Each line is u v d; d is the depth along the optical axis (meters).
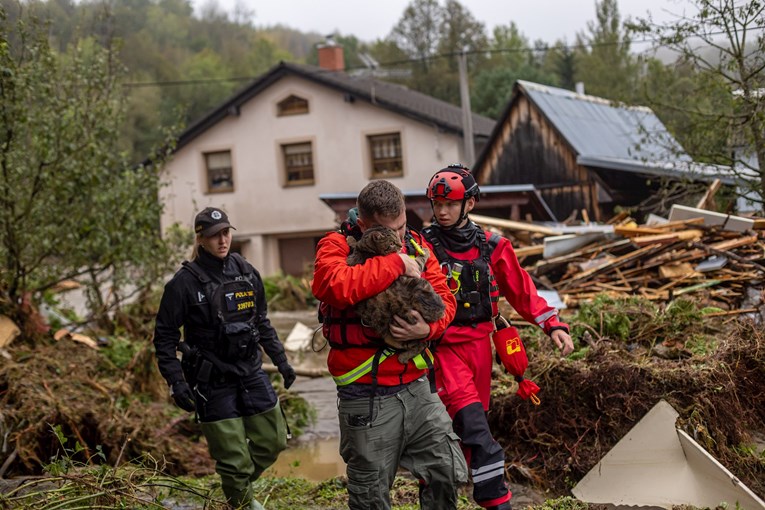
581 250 10.03
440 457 3.72
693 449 4.75
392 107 26.98
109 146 10.67
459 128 26.52
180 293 4.62
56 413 6.60
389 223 3.70
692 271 8.80
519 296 4.40
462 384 4.11
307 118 28.53
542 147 19.77
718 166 9.67
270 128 29.00
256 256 29.50
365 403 3.65
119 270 10.91
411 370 3.70
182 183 29.95
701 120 9.64
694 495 4.68
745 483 4.93
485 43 53.25
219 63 53.38
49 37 9.27
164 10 55.44
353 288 3.50
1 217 8.66
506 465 5.61
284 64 28.06
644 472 4.93
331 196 19.72
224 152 29.81
